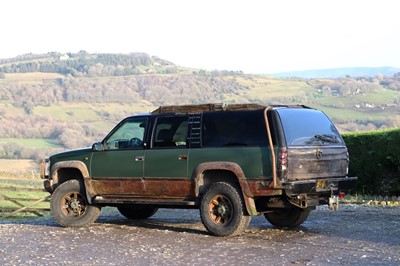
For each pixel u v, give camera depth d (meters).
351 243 10.28
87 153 12.92
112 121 117.19
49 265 8.93
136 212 14.23
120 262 9.08
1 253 9.87
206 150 11.52
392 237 10.77
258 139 11.00
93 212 12.96
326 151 11.44
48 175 13.58
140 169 12.26
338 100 119.50
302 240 10.72
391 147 17.22
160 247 10.27
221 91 142.88
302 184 10.80
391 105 112.25
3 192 27.06
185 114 11.95
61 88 144.88
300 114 11.37
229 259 9.13
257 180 10.93
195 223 13.34
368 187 18.03
